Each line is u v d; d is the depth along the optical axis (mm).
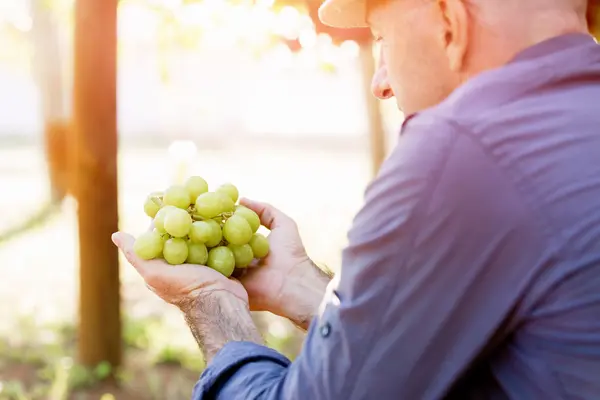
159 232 1571
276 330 5961
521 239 1032
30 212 10875
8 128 25219
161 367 5301
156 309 6574
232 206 1675
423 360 1081
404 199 1080
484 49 1180
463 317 1062
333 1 1333
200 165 16625
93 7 4508
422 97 1271
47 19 11438
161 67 6426
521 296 1041
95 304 4949
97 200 4820
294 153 20062
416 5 1234
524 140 1059
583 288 1014
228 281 1545
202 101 20000
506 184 1041
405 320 1080
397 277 1080
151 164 17234
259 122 24875
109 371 4957
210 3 4965
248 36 5273
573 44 1160
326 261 8164
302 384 1152
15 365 5281
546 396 1057
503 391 1113
